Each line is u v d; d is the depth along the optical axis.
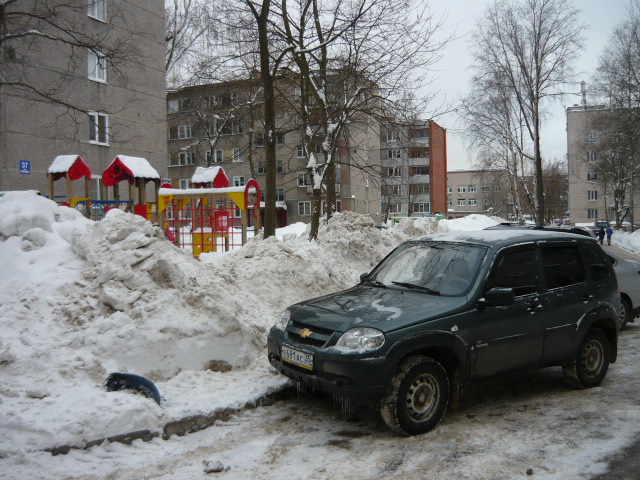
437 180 73.75
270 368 5.84
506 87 34.72
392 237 14.26
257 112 20.78
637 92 36.06
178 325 5.61
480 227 34.66
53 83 21.02
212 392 5.08
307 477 3.67
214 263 8.86
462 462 3.89
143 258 6.12
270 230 11.09
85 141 22.73
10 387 4.40
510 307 4.93
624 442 4.21
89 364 4.90
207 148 50.59
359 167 14.80
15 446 3.71
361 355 4.18
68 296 5.70
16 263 6.16
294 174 49.34
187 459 3.95
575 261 5.68
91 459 3.83
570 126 71.00
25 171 19.66
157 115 26.77
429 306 4.61
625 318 8.77
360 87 13.28
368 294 5.17
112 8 23.47
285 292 8.31
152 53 26.44
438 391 4.47
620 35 36.41
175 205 15.46
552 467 3.79
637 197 69.38
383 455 4.02
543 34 33.38
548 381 5.98
